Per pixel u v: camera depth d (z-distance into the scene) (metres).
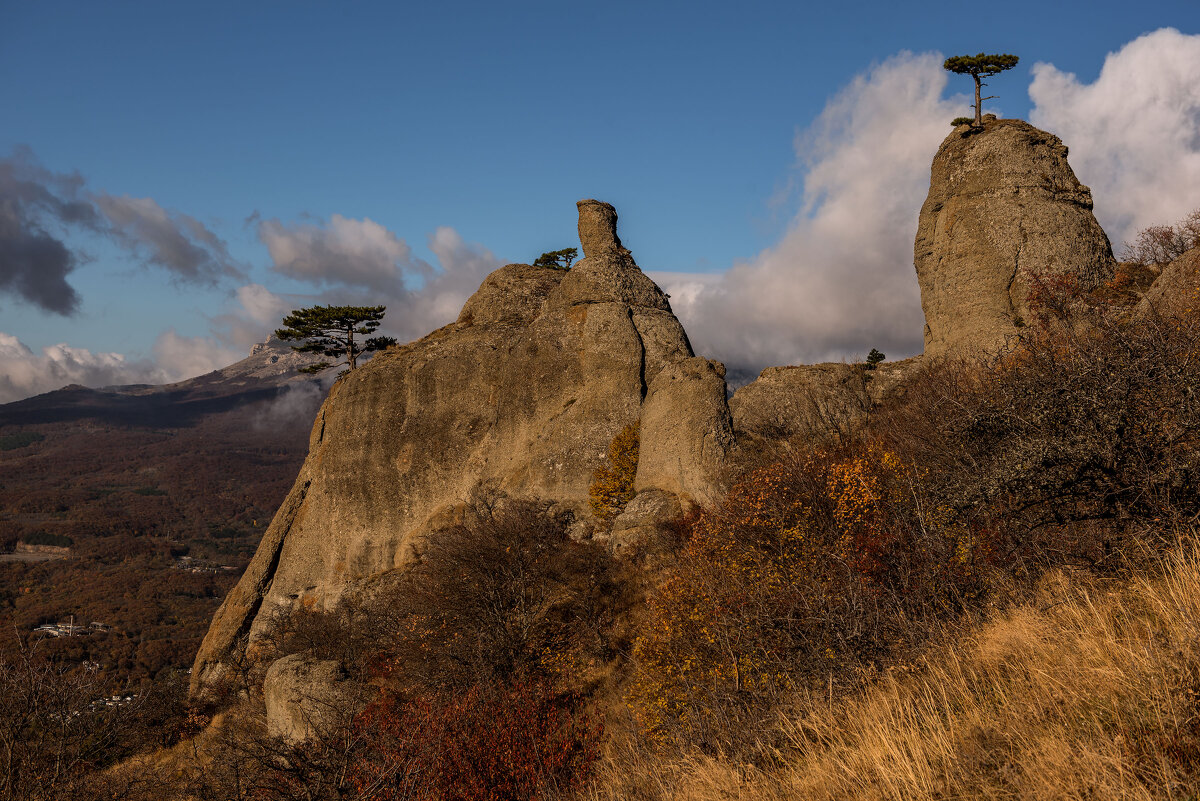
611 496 30.53
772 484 17.38
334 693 21.09
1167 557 6.08
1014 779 4.45
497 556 23.83
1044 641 5.94
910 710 5.84
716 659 12.05
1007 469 7.40
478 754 13.98
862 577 9.59
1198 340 7.06
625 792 8.08
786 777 6.16
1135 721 4.39
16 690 14.94
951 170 28.64
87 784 15.27
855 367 30.22
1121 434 6.88
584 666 20.17
